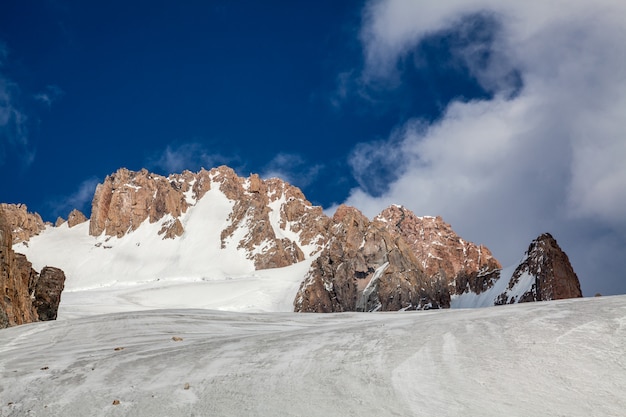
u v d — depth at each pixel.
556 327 21.31
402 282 127.69
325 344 24.17
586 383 16.06
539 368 17.45
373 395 16.84
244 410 16.75
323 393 17.50
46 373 24.16
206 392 18.89
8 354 31.14
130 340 34.66
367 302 127.00
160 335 36.69
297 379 19.19
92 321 45.56
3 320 48.06
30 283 64.31
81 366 25.22
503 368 17.80
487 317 25.50
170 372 22.25
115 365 24.62
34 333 40.34
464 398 15.89
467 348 20.27
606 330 20.06
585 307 24.59
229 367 21.98
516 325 22.56
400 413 15.29
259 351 24.48
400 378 17.97
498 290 135.00
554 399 15.30
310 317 50.06
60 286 68.00
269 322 46.03
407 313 47.50
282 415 16.08
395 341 22.73
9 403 19.72
